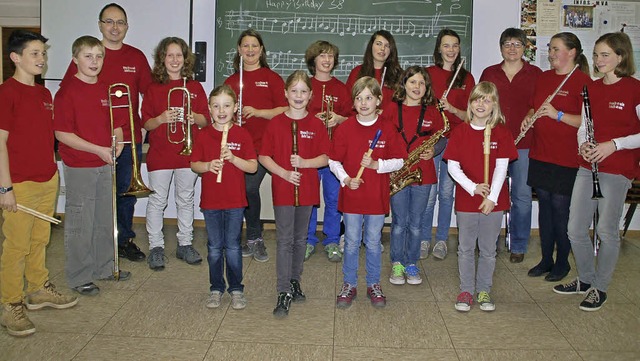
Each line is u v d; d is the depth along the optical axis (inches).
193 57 155.3
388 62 160.1
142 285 139.6
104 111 131.9
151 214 155.3
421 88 138.3
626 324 119.9
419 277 144.3
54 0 196.1
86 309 123.9
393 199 140.6
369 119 123.8
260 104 158.9
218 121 122.6
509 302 132.0
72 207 129.5
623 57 119.6
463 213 125.5
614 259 124.9
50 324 115.8
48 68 198.1
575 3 194.4
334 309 126.3
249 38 156.9
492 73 163.3
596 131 123.1
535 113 143.3
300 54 197.5
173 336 111.6
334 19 195.9
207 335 112.3
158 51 151.9
